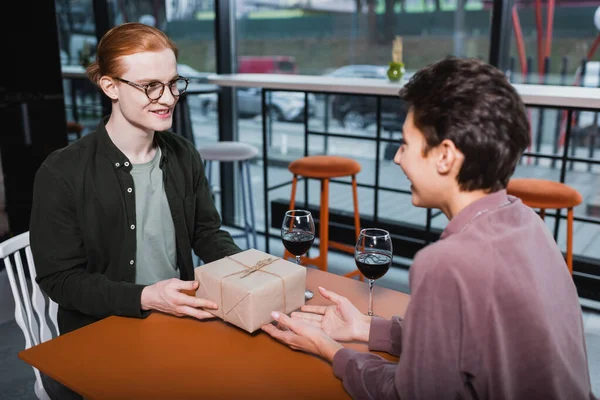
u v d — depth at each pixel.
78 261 1.41
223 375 1.03
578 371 0.90
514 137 0.83
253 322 1.15
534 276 0.83
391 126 3.78
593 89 2.87
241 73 4.20
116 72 1.31
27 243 1.53
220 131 4.28
